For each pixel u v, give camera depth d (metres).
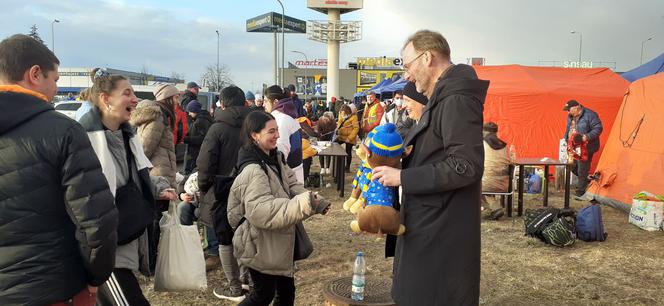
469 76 2.23
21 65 1.98
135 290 2.96
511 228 7.01
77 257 2.08
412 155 2.35
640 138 8.06
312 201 3.01
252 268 3.20
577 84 10.85
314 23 47.62
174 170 5.03
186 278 3.32
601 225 6.39
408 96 2.70
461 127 2.11
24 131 1.89
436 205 2.22
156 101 5.68
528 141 10.54
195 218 5.37
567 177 8.01
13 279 1.89
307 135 10.24
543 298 4.58
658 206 6.88
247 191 3.16
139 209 2.96
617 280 5.00
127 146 3.07
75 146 1.98
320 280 4.99
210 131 4.57
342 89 76.19
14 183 1.87
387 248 2.59
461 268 2.23
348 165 12.15
